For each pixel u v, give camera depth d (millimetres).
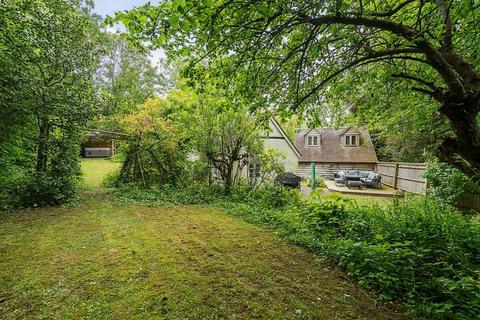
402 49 2293
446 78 1875
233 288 2725
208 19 2078
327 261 3521
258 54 2973
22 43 5418
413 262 3074
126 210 6172
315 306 2463
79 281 2750
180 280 2838
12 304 2324
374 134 18016
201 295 2559
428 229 4184
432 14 2678
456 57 1901
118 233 4395
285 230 4715
